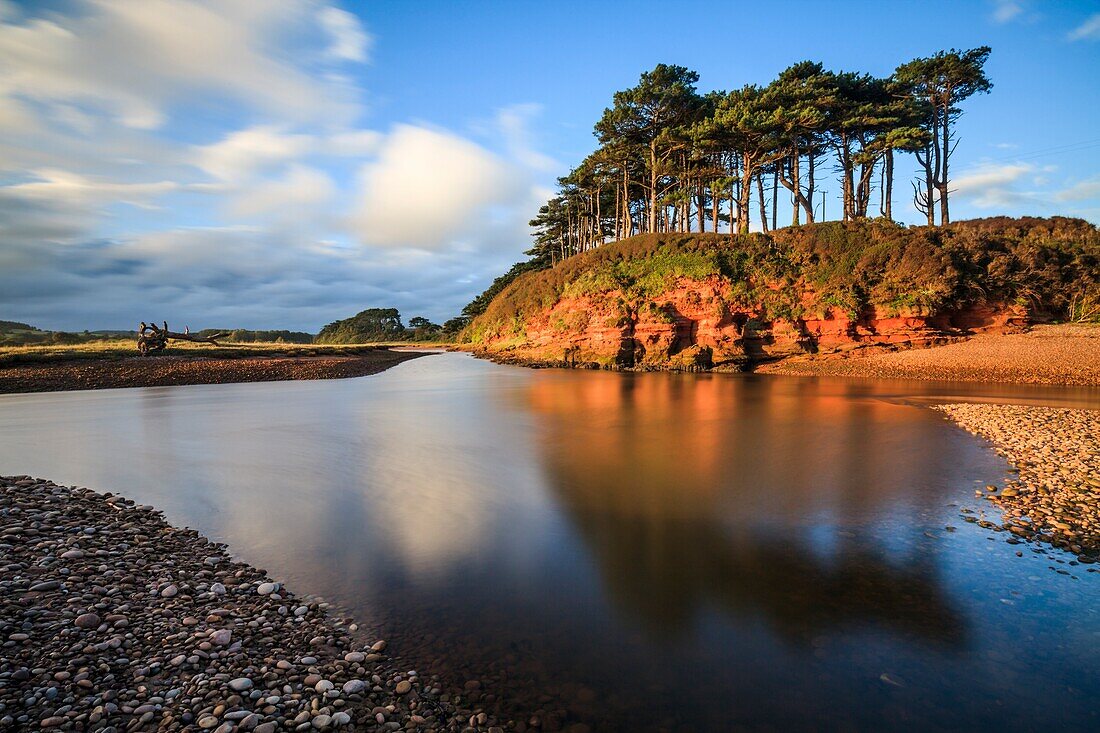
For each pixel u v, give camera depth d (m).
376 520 9.49
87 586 6.58
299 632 5.82
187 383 35.25
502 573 7.43
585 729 4.43
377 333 155.50
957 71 49.12
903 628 6.04
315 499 10.65
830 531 8.87
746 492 10.92
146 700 4.53
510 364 54.75
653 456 14.05
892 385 29.98
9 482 11.15
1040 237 42.66
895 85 51.53
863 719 4.59
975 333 37.81
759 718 4.59
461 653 5.52
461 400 25.95
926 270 38.53
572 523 9.34
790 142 53.50
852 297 40.22
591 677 5.16
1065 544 8.12
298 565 7.63
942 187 52.69
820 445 15.00
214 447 15.29
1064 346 32.59
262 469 12.90
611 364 46.75
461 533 8.90
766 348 42.94
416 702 4.72
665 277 48.09
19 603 5.97
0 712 4.27
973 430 16.38
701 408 22.41
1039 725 4.51
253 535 8.77
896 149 52.78
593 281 52.59
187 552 7.94
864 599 6.69
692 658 5.49
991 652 5.58
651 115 59.91
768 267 45.34
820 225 48.25
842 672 5.27
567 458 13.91
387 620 6.15
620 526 9.20
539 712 4.65
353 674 5.09
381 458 13.98
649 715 4.62
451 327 125.31
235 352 49.09
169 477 12.18
